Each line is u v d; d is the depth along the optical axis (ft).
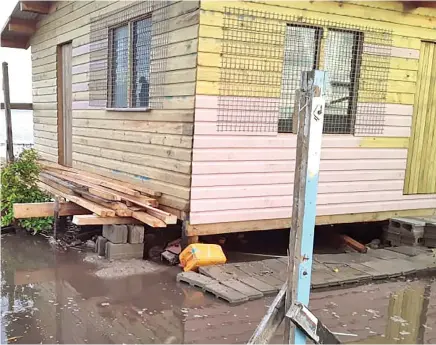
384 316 14.10
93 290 15.15
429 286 16.93
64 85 31.24
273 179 19.52
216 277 15.92
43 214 20.83
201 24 17.10
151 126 20.39
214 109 17.84
